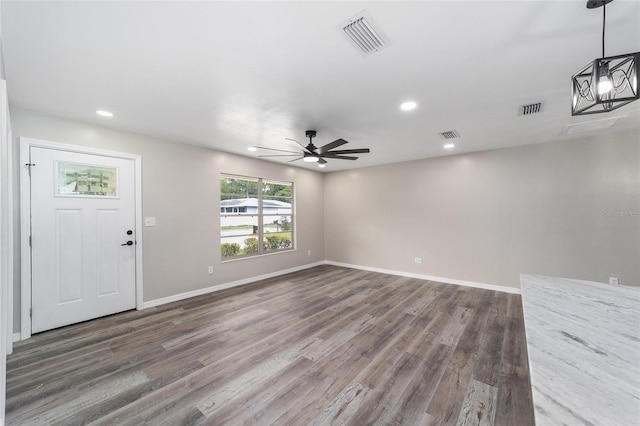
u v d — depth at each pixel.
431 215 5.00
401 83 2.18
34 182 2.79
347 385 1.98
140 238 3.53
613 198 3.56
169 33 1.57
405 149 4.37
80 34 1.57
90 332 2.84
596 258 3.66
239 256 4.85
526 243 4.12
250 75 2.06
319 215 6.53
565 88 2.27
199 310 3.48
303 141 3.88
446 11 1.41
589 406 0.60
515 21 1.48
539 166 4.02
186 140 3.85
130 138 3.45
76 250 3.06
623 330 0.99
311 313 3.38
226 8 1.37
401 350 2.47
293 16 1.44
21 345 2.57
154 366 2.22
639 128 3.37
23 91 2.30
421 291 4.30
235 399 1.83
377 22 1.49
